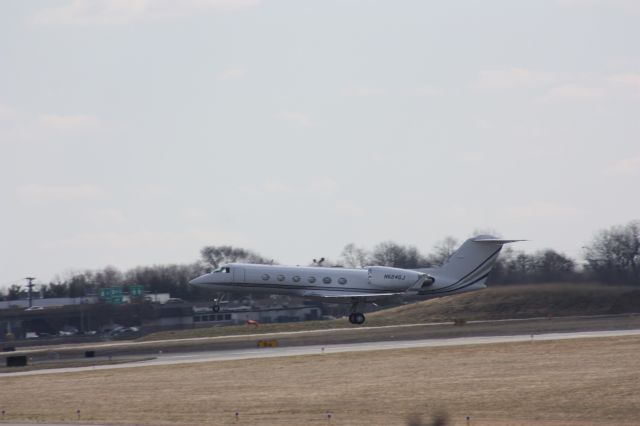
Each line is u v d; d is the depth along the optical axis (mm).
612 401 125375
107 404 143250
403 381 151125
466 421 118500
